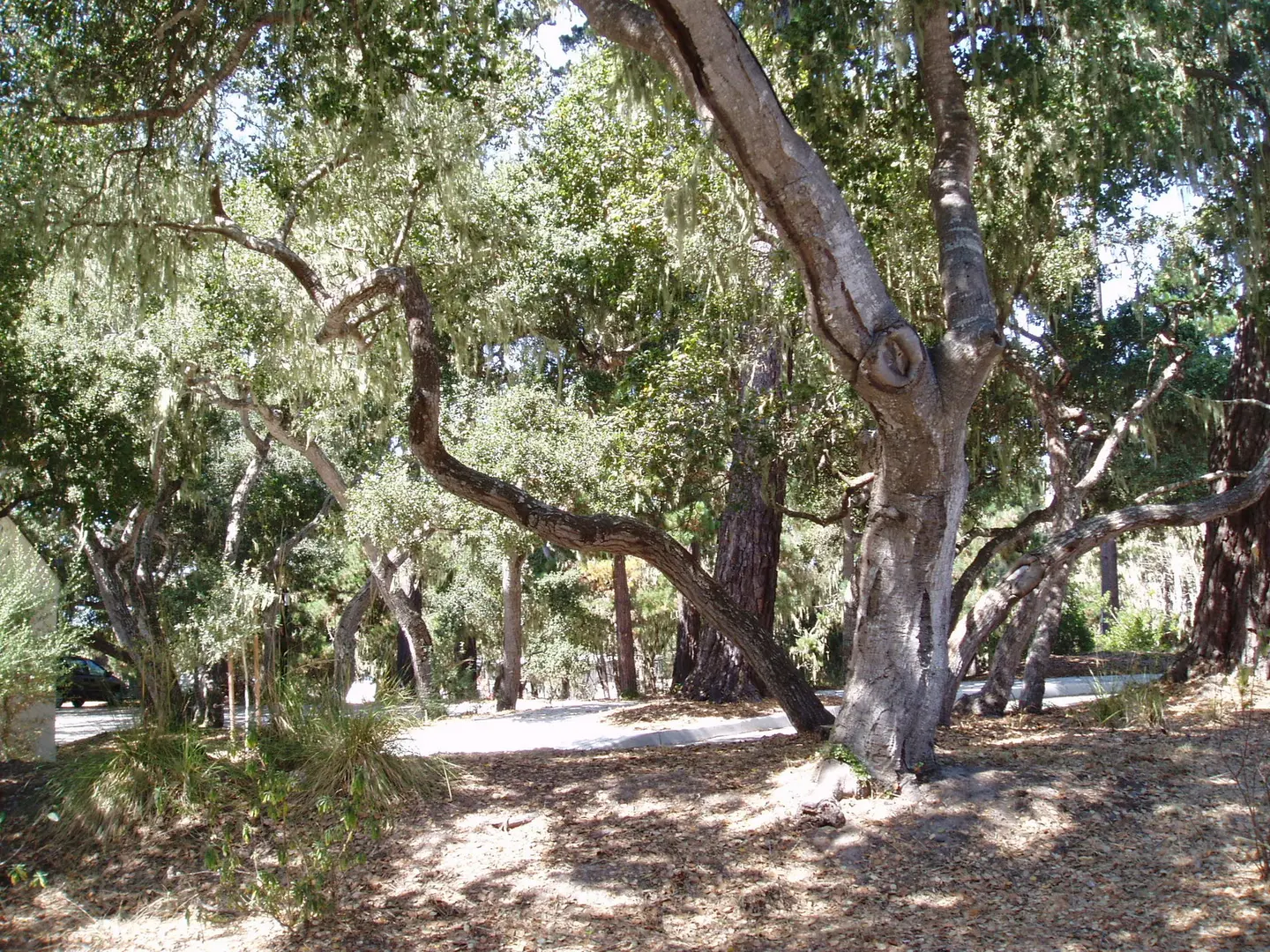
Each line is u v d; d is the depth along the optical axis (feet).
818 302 19.84
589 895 18.35
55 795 22.72
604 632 85.20
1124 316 49.19
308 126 34.83
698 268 38.52
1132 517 30.71
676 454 33.04
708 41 18.58
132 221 31.76
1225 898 16.44
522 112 49.03
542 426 48.83
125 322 44.57
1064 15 28.30
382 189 42.16
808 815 20.17
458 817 21.89
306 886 17.70
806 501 52.13
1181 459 55.16
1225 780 21.09
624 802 22.41
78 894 19.60
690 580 27.89
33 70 28.37
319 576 83.05
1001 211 34.19
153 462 51.90
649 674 88.43
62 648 26.61
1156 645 69.67
